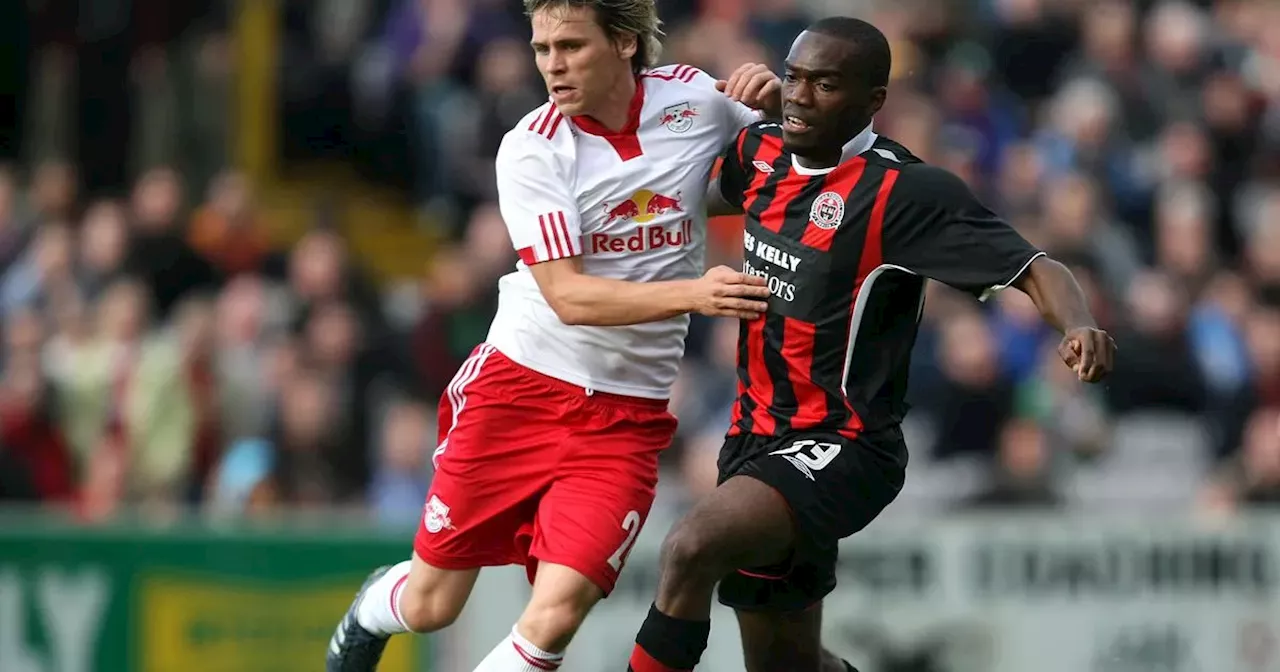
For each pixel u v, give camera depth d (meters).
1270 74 47.09
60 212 41.12
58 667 29.19
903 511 35.12
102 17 46.38
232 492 34.03
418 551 19.77
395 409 34.91
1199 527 31.50
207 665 29.42
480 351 19.66
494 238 38.59
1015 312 38.06
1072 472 36.62
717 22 45.19
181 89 47.03
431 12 45.97
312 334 36.81
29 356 35.34
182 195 41.72
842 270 17.73
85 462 35.25
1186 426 38.50
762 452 18.12
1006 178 42.06
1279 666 31.52
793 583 18.53
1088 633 31.11
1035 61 45.19
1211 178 43.72
